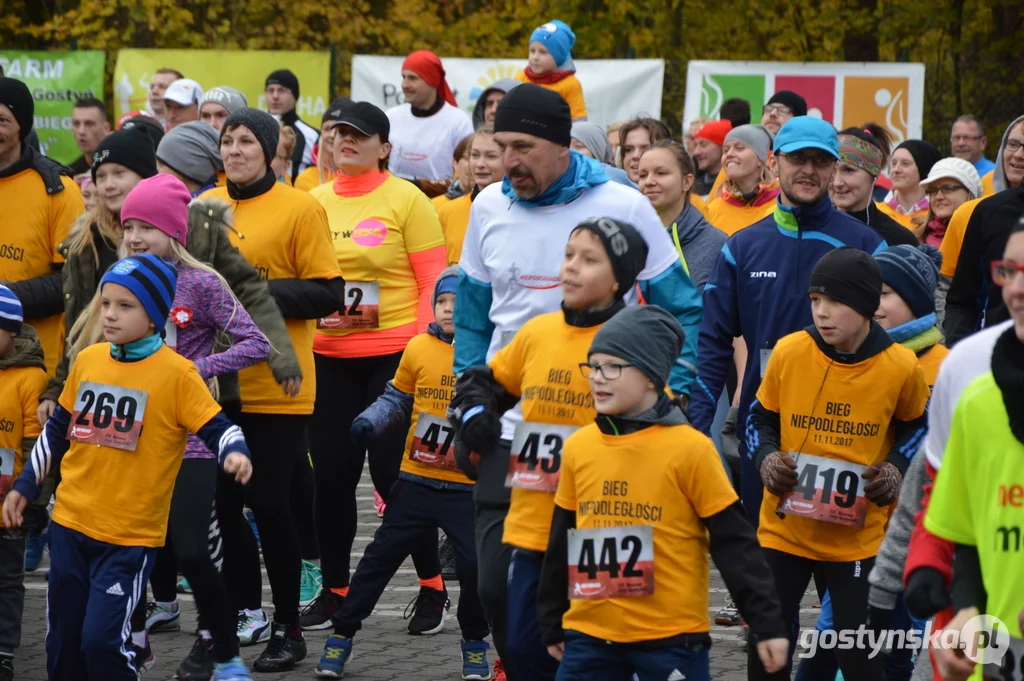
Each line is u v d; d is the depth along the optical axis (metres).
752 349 8.83
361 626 9.91
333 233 10.95
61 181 10.74
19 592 9.05
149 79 22.73
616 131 17.62
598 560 6.35
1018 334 4.85
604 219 6.93
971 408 4.98
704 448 6.30
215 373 8.51
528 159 7.16
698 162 17.17
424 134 15.93
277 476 9.36
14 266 10.55
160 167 10.11
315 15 29.47
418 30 28.91
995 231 9.22
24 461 9.06
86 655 7.53
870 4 28.30
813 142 8.53
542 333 7.04
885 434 7.53
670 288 7.46
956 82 27.08
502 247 7.41
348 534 10.49
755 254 8.81
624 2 29.23
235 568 9.54
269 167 9.85
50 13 29.69
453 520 9.16
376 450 10.25
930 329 8.16
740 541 6.24
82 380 7.82
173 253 8.67
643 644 6.29
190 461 8.29
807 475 7.54
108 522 7.63
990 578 4.92
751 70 21.80
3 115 10.38
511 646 6.99
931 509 5.15
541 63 15.86
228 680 8.27
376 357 10.75
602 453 6.41
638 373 6.34
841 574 7.50
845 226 8.70
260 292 9.14
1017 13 27.11
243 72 22.58
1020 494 4.84
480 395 7.17
